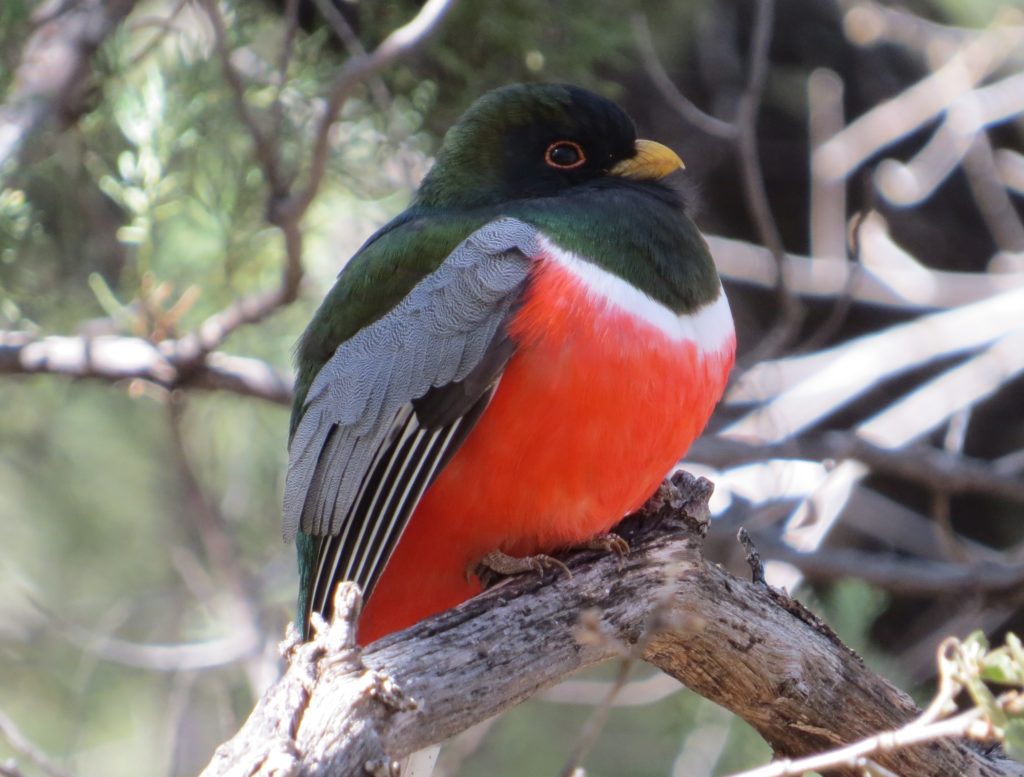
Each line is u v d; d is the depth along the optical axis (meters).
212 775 5.57
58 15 12.10
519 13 12.43
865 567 12.93
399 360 7.87
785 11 15.99
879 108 15.02
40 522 14.55
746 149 12.23
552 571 7.38
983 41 14.90
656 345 7.46
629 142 8.82
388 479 7.79
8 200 12.20
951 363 15.59
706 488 7.62
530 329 7.50
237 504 13.90
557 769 12.84
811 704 7.04
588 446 7.43
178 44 12.13
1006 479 13.18
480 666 6.51
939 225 16.19
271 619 13.12
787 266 12.56
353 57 11.43
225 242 12.12
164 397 12.23
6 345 12.06
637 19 12.80
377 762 5.70
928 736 5.55
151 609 14.20
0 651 14.00
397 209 12.98
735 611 7.00
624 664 5.41
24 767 12.51
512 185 8.80
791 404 13.69
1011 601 13.03
